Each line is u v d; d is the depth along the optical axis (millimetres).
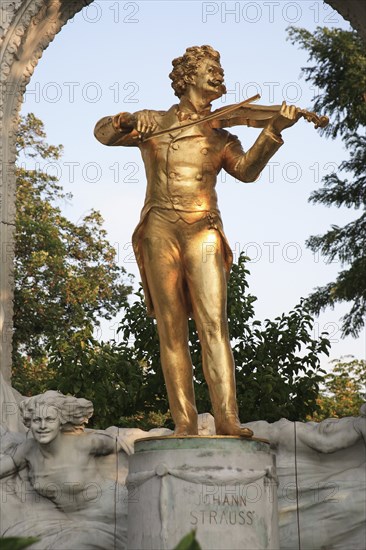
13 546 4441
